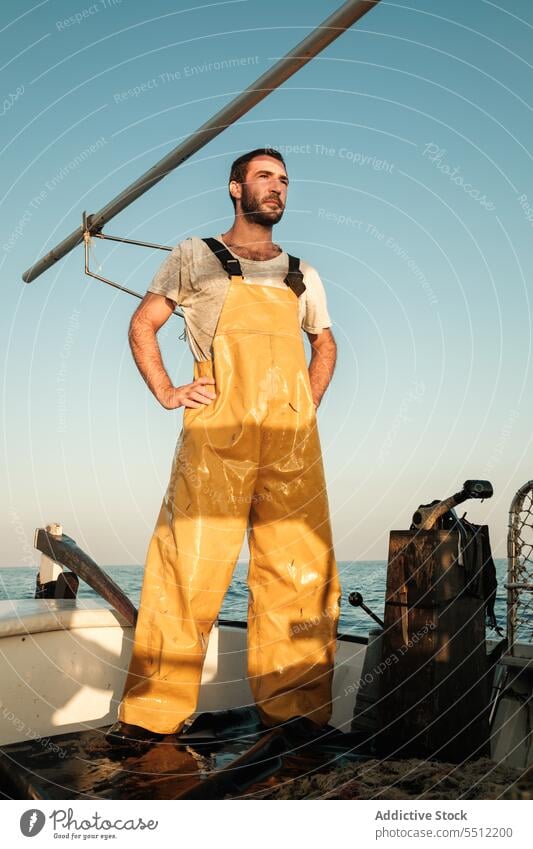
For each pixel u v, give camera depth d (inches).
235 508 124.2
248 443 125.0
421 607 112.1
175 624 121.4
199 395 125.5
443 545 111.8
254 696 128.3
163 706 119.6
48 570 148.4
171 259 131.9
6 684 118.4
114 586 138.5
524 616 112.8
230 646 148.3
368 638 136.3
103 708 132.9
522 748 104.2
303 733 118.2
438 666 109.3
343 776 101.0
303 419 129.6
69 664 128.0
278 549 129.2
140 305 134.6
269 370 126.7
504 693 110.6
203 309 129.5
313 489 130.5
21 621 119.6
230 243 133.8
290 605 128.3
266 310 128.7
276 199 131.1
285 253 135.8
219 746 117.1
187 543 122.0
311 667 125.7
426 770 101.0
